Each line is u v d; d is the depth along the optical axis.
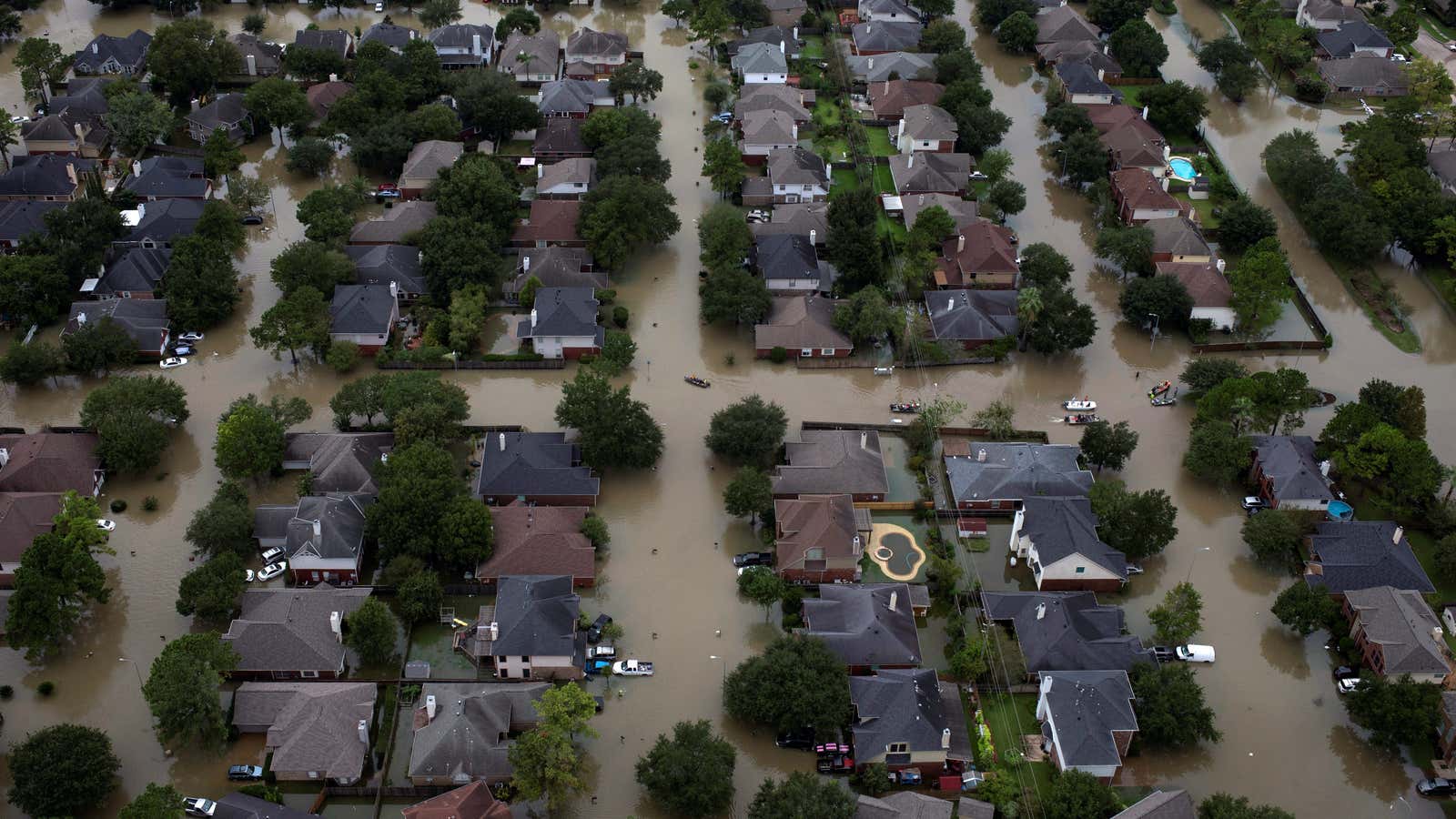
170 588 172.25
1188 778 152.50
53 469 182.38
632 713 157.12
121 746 151.75
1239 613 174.50
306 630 159.12
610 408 186.25
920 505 185.88
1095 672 155.62
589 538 175.88
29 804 138.12
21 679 160.12
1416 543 183.88
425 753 145.75
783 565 173.00
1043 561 172.38
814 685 150.62
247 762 149.62
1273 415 196.12
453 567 173.88
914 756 148.88
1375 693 154.62
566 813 145.88
